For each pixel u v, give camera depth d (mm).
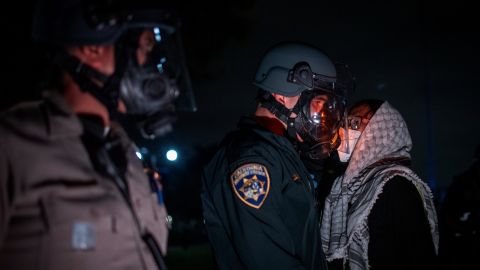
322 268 2439
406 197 2523
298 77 2525
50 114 1487
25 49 4969
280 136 2453
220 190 2430
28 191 1393
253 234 2252
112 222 1482
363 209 2566
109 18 1575
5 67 4773
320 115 2559
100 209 1465
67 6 1598
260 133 2461
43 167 1422
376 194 2537
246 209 2271
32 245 1374
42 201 1402
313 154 2615
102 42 1593
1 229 1370
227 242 2457
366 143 2844
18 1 5059
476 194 4520
